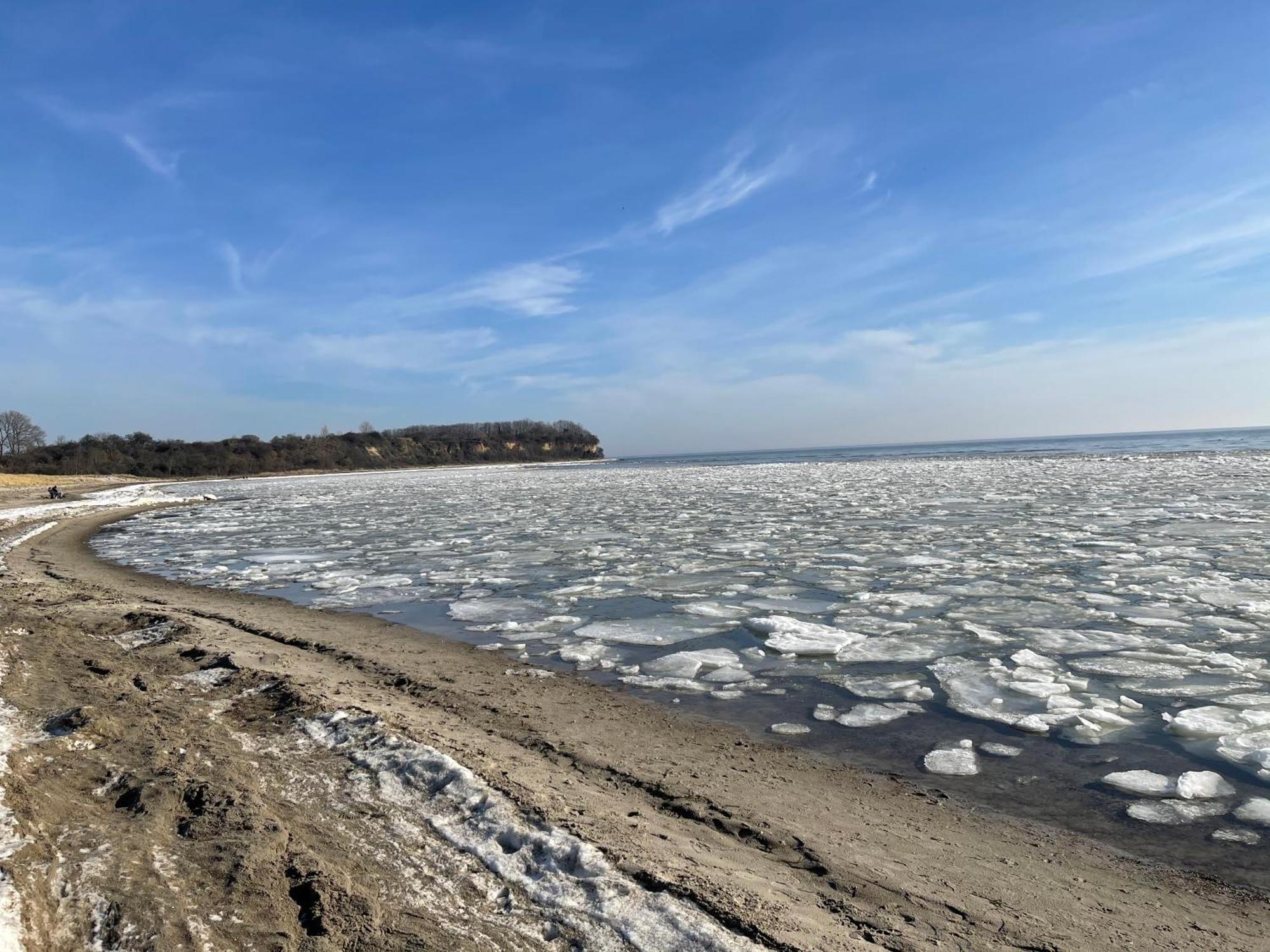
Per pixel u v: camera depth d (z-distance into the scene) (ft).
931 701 17.57
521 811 10.69
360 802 11.10
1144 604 25.77
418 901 8.50
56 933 7.45
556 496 88.99
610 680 19.45
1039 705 17.12
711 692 18.40
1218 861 10.48
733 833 10.93
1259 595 25.99
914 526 47.26
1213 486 65.41
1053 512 51.55
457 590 32.04
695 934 7.77
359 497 103.04
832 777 13.33
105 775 11.57
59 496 103.96
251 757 12.70
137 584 34.40
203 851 9.26
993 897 9.29
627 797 12.07
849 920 8.56
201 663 18.95
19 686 15.89
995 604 26.50
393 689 18.21
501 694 17.97
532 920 8.18
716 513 60.29
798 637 23.02
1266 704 16.57
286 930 7.76
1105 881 9.85
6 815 9.46
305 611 28.02
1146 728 15.69
